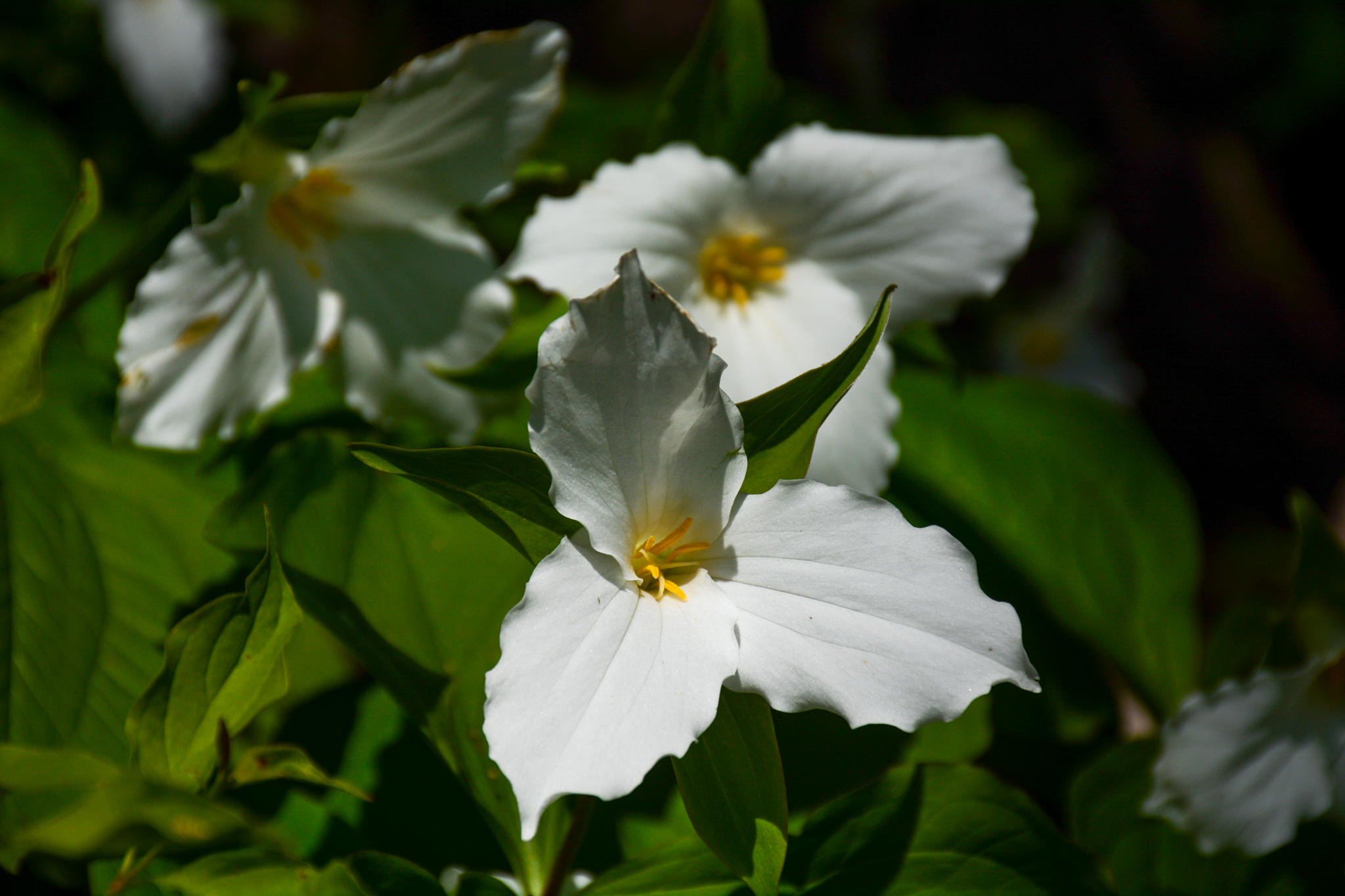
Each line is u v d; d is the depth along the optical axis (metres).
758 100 0.58
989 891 0.53
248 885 0.49
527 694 0.47
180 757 0.49
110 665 0.55
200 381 0.54
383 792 0.56
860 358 0.49
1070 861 0.53
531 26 0.53
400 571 0.57
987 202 0.57
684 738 0.48
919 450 0.65
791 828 0.55
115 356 0.60
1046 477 0.65
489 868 0.55
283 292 0.55
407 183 0.55
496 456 0.48
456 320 0.56
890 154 0.57
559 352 0.48
